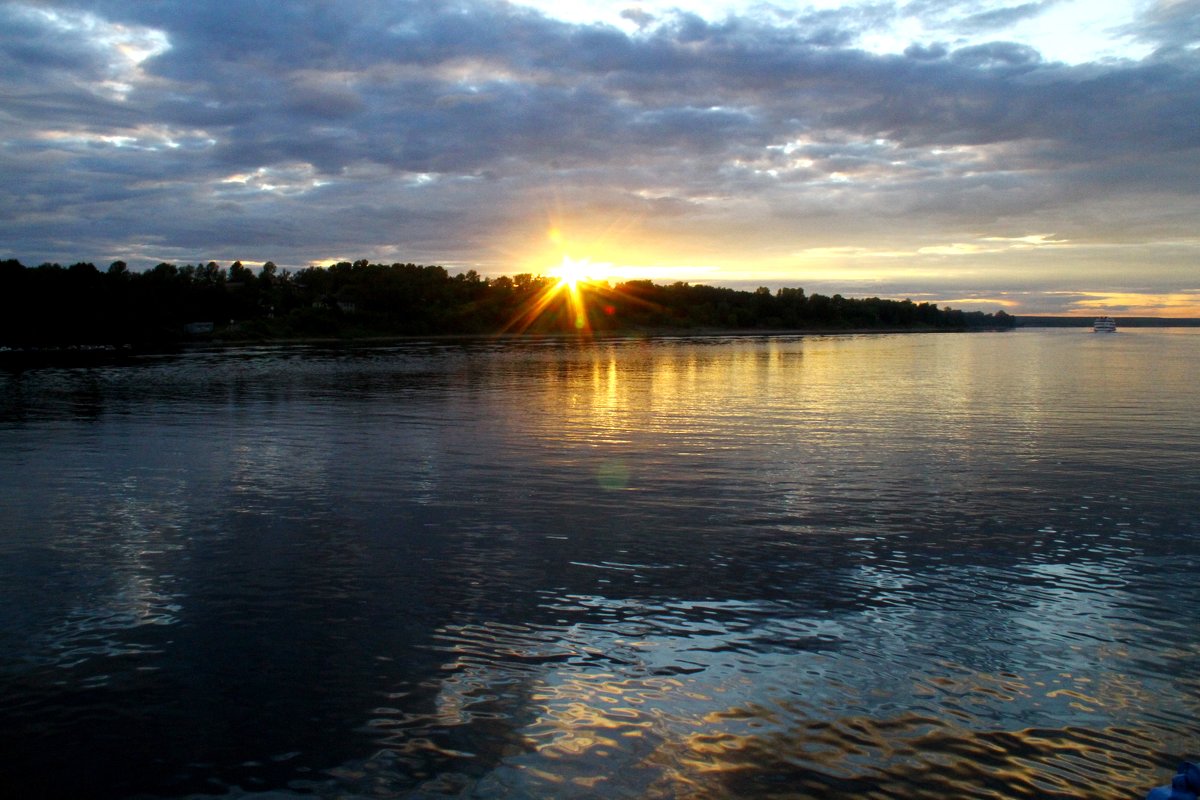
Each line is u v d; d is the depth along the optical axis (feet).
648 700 24.70
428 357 230.07
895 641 28.63
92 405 101.04
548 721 23.57
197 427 79.71
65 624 30.45
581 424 81.10
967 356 244.83
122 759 22.04
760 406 97.86
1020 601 32.24
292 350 278.67
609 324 576.20
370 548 39.04
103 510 46.37
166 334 352.69
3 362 203.92
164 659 27.58
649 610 31.40
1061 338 519.19
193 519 44.34
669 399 106.73
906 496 49.32
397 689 25.45
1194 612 31.14
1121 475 55.42
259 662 27.30
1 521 44.19
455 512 45.55
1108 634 29.19
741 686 25.49
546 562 36.91
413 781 20.90
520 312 538.47
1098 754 21.94
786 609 31.42
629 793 20.35
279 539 40.57
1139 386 125.90
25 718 24.04
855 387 125.90
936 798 20.17
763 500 48.29
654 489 51.19
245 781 21.04
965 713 23.89
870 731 22.98
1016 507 46.60
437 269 589.32
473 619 30.58
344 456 62.90
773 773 21.11
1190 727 23.18
